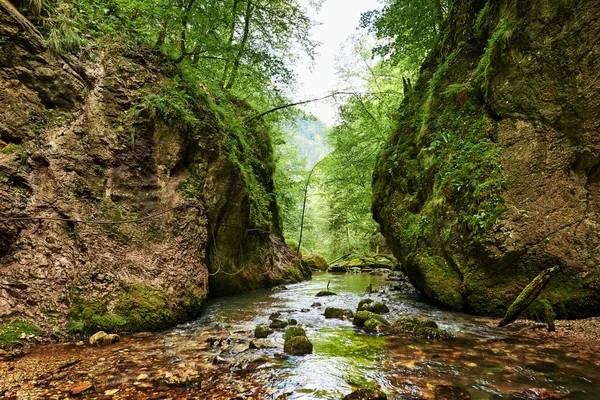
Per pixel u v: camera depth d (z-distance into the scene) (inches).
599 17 226.5
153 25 357.4
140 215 265.1
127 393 122.7
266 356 169.9
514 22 282.4
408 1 528.7
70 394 119.8
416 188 388.2
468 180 288.7
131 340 193.5
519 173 254.8
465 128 323.3
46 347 171.9
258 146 619.8
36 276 191.9
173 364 154.2
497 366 152.4
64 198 222.7
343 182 881.5
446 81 395.2
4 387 123.0
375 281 577.9
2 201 197.2
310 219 1234.6
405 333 217.2
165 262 257.0
